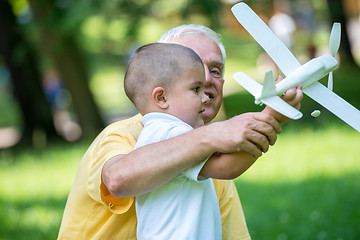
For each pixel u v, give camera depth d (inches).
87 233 101.7
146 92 92.7
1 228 266.1
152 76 91.8
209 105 113.5
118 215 99.7
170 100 91.9
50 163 442.6
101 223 101.1
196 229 87.9
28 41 568.1
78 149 498.9
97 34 505.7
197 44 112.9
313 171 329.1
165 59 91.8
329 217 241.1
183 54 92.3
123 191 84.2
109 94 1080.2
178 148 82.5
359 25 1086.4
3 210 300.8
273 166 350.6
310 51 747.4
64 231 103.5
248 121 81.1
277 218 249.9
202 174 86.8
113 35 497.0
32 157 489.1
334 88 586.6
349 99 528.4
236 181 326.3
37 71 615.5
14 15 585.9
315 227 231.8
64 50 534.9
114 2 452.8
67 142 597.0
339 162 340.8
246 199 286.2
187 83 91.5
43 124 610.2
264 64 839.1
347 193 275.7
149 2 462.3
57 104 791.7
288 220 244.4
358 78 633.6
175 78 91.4
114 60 1328.7
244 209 270.1
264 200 281.6
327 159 350.6
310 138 416.5
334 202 262.5
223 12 446.0
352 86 593.0
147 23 472.4
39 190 350.9
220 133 81.5
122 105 916.6
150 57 92.7
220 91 115.0
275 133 81.6
